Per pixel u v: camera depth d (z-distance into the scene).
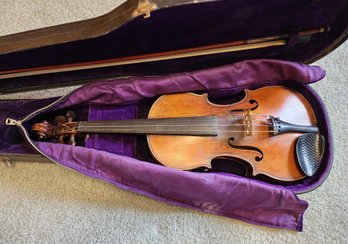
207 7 0.39
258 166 0.50
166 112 0.52
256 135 0.51
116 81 0.52
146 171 0.48
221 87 0.54
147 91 0.53
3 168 0.61
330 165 0.49
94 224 0.58
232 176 0.48
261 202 0.51
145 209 0.58
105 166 0.49
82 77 0.54
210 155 0.50
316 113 0.53
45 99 0.56
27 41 0.40
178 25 0.43
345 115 0.62
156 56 0.50
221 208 0.55
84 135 0.54
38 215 0.58
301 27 0.47
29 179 0.60
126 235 0.57
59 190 0.59
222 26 0.45
